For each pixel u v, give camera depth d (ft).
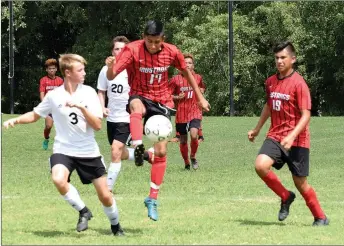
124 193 61.36
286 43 45.27
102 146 103.40
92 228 44.06
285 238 40.96
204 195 60.44
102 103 61.00
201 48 209.97
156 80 44.06
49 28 247.50
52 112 40.29
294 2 209.87
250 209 52.54
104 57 232.73
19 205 52.47
